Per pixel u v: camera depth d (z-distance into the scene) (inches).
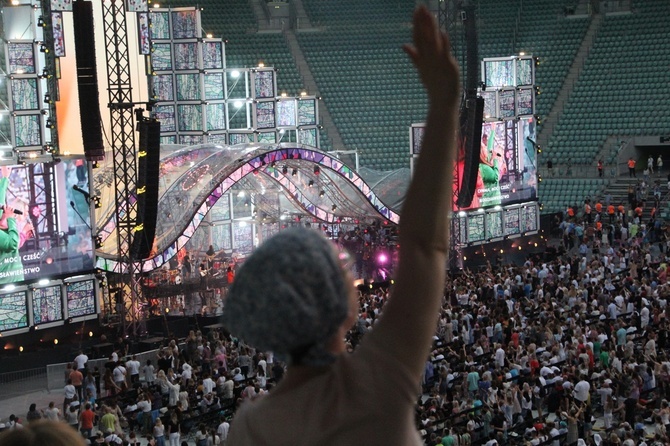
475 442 1322.6
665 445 1256.2
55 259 1929.1
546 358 1664.6
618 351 1683.1
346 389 123.6
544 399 1541.6
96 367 1718.8
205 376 1621.6
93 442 1417.3
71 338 1956.2
